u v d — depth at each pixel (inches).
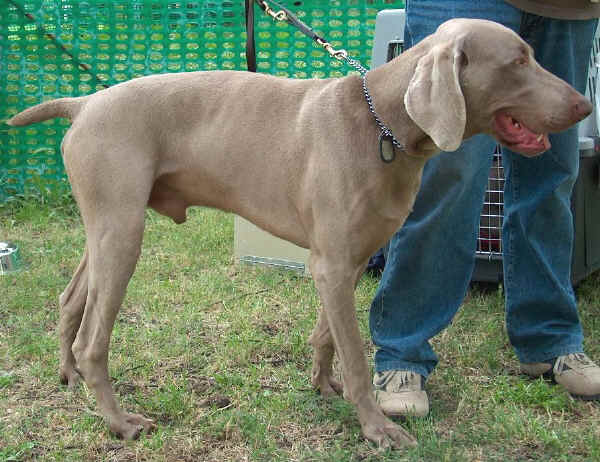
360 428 102.3
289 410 107.3
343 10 231.6
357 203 92.5
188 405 107.7
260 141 99.4
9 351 125.6
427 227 103.7
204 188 104.6
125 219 98.0
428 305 109.3
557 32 105.9
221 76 104.7
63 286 155.3
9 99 228.4
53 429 103.0
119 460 95.5
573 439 99.3
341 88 95.9
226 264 172.9
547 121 84.9
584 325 136.9
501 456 95.6
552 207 113.3
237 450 97.7
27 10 226.4
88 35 247.1
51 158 225.5
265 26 249.0
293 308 145.9
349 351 96.6
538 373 116.5
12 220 200.1
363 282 160.6
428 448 94.9
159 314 143.3
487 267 152.6
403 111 90.5
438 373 119.6
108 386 101.8
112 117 99.0
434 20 102.3
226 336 133.4
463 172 101.6
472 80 86.5
